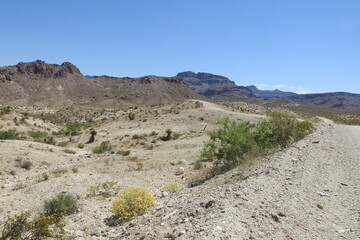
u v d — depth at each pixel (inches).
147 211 318.0
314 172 353.4
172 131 1713.8
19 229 219.0
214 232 173.0
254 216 207.6
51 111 5236.2
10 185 652.7
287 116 618.5
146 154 1026.7
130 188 345.1
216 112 2272.4
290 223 207.2
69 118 4306.1
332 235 195.0
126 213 308.0
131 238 215.0
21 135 1457.9
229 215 199.3
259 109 3348.9
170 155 945.5
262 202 237.1
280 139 570.6
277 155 446.0
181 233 187.0
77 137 1737.2
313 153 463.8
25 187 583.5
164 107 2989.7
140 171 691.4
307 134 699.4
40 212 401.1
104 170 726.5
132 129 1943.9
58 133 1903.3
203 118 2080.5
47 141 1392.7
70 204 402.9
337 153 502.3
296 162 395.2
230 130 544.1
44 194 501.7
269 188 275.0
